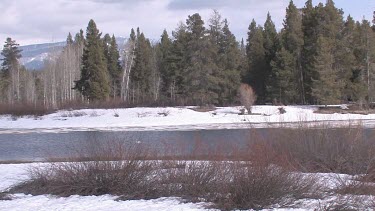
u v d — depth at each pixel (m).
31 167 14.20
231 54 66.94
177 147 13.98
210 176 10.67
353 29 61.97
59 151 25.45
